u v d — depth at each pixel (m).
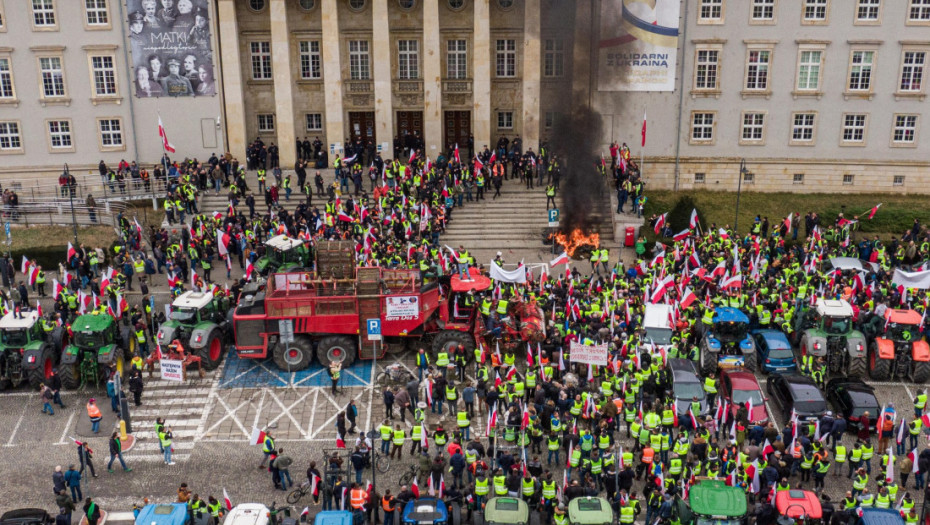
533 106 65.12
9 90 65.00
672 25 63.41
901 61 64.38
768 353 41.56
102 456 37.38
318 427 39.22
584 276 53.03
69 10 63.75
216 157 64.12
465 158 70.56
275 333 43.12
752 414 37.16
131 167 65.00
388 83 65.94
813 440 35.03
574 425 35.03
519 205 60.91
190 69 65.00
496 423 37.47
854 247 54.06
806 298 45.41
